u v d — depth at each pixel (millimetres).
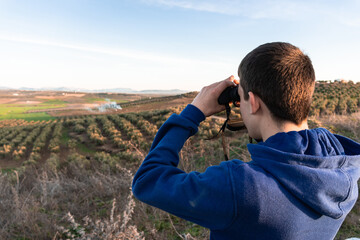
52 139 34500
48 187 4992
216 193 552
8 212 3449
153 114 42938
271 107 621
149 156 719
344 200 634
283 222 550
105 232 2277
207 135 15320
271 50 626
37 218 3475
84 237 2273
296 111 615
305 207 581
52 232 3143
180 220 3328
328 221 635
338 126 8273
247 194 535
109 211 3666
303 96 611
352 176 644
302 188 561
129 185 4406
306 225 585
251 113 662
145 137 27859
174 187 603
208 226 604
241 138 10219
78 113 96812
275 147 611
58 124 49250
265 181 560
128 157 17188
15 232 3164
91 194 4477
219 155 4043
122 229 2281
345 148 765
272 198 544
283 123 636
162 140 747
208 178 585
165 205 609
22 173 8289
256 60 625
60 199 4508
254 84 628
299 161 579
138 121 38031
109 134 33938
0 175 5340
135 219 3111
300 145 595
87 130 38281
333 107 27688
